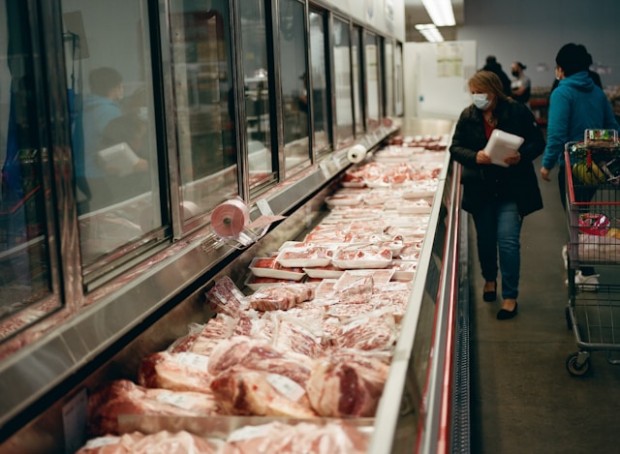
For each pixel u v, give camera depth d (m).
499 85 4.51
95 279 1.94
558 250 6.74
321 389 1.56
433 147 7.23
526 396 3.72
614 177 4.16
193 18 2.98
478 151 4.61
